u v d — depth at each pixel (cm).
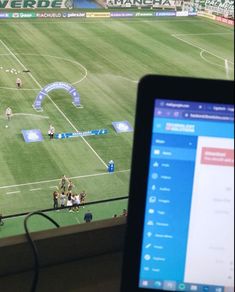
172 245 129
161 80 120
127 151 1335
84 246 175
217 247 128
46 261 171
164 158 125
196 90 121
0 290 160
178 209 127
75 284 166
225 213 127
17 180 1153
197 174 125
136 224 126
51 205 1077
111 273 172
